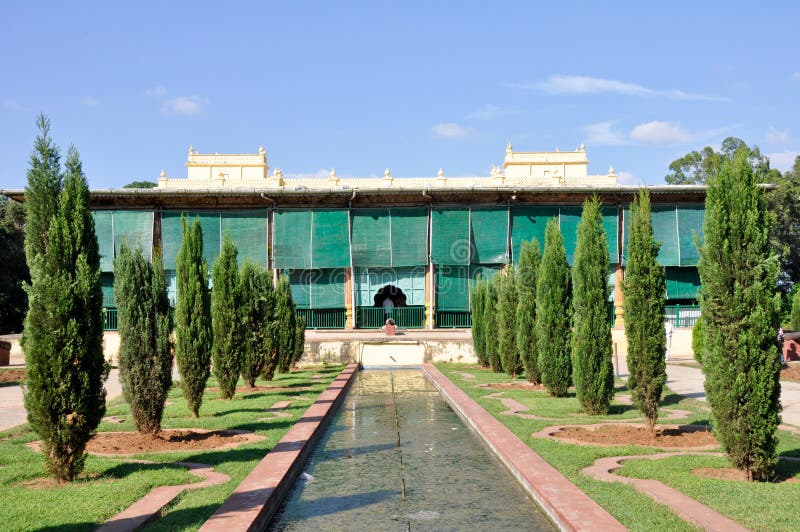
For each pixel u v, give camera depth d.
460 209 27.45
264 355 18.86
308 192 26.61
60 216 8.09
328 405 13.88
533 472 8.04
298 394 15.98
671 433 10.55
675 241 27.20
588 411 12.44
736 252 7.90
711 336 8.05
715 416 7.93
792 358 23.53
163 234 27.31
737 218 7.98
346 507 7.54
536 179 36.16
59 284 7.88
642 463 8.38
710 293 8.02
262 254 27.52
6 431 11.11
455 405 14.66
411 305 27.83
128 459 8.90
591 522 6.12
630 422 11.67
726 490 7.07
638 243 10.52
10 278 37.00
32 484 7.74
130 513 6.52
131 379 10.21
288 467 8.31
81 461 7.96
